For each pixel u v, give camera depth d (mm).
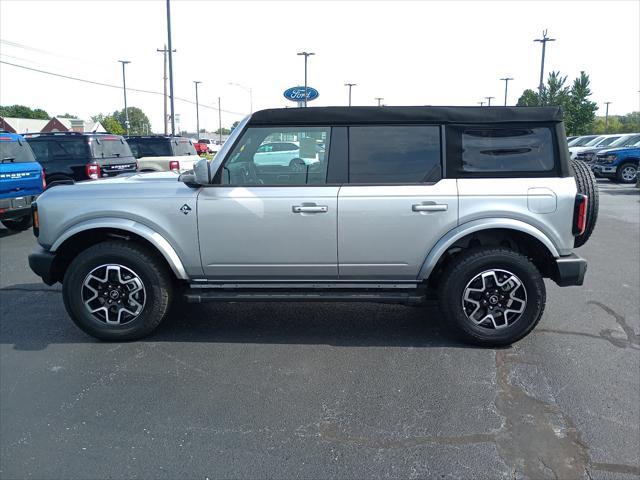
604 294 6199
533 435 3361
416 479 2961
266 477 2984
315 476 2990
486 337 4590
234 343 4809
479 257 4484
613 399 3789
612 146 21688
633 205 13750
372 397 3832
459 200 4453
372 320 5367
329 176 4566
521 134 4508
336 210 4488
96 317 4766
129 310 4754
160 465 3092
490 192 4449
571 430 3412
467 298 4570
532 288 4504
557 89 39406
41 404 3762
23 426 3492
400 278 4668
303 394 3885
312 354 4566
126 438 3352
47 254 4742
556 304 5840
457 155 4508
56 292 6387
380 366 4328
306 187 4531
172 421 3539
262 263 4621
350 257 4574
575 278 4516
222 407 3711
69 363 4410
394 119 4523
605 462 3102
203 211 4551
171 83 27078
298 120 4566
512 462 3104
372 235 4516
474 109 4504
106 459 3148
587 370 4234
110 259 4637
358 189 4500
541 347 4684
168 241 4617
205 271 4695
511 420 3531
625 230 10328
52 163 12312
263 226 4543
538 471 3027
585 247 8781
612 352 4578
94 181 5031
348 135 4562
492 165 4508
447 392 3898
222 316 5496
